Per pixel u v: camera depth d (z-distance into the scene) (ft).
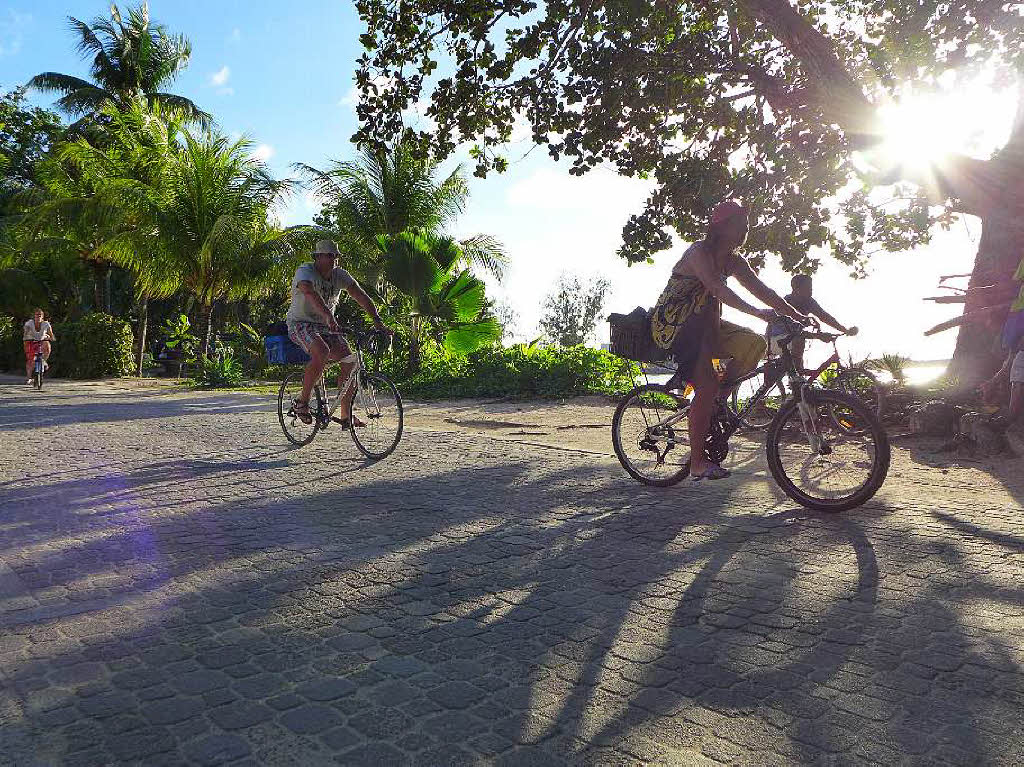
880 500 16.03
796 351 16.33
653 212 31.68
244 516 15.37
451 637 9.28
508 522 14.69
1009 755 6.57
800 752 6.66
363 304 23.49
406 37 30.83
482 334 60.49
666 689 7.87
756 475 18.98
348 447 24.39
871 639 9.04
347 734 7.02
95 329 77.00
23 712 7.48
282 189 77.05
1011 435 23.17
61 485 18.61
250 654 8.82
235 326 107.34
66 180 84.99
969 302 29.96
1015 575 11.19
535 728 7.11
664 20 30.71
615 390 44.93
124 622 9.84
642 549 12.82
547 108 29.99
